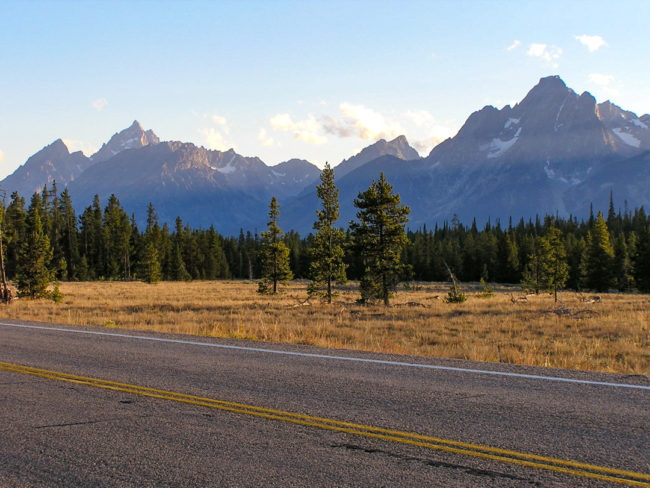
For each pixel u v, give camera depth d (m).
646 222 120.06
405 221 35.06
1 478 4.36
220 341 11.48
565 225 133.38
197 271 112.44
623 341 15.88
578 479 4.14
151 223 118.06
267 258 49.66
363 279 34.88
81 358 9.57
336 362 8.87
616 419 5.57
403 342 16.00
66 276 92.19
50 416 6.01
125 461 4.65
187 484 4.15
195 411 6.11
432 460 4.55
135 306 31.42
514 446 4.84
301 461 4.56
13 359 9.59
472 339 17.03
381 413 5.91
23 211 81.94
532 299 43.50
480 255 108.00
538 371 8.04
